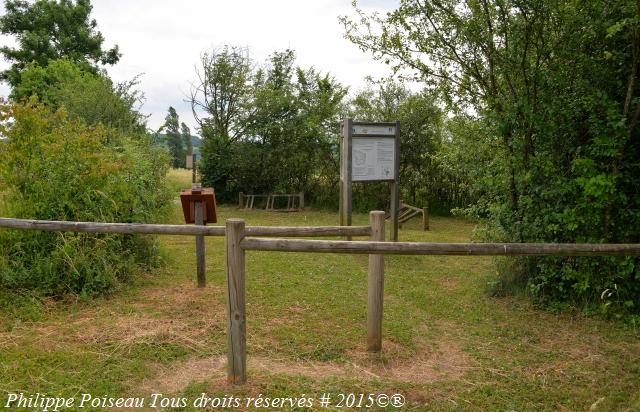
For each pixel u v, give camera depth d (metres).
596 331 4.66
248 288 5.92
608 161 5.01
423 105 13.10
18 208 5.66
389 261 7.66
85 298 5.28
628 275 5.00
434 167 13.59
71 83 17.94
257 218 13.41
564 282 5.29
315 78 16.14
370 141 8.56
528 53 5.27
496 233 5.94
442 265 7.44
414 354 4.15
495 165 5.90
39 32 29.97
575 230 5.10
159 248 7.21
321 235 3.98
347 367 3.86
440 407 3.27
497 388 3.56
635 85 4.90
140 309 5.10
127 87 16.50
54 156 5.99
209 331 4.50
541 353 4.20
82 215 5.89
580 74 5.03
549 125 5.03
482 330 4.73
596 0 4.65
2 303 5.02
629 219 4.94
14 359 3.80
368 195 14.53
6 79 30.16
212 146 16.72
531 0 4.77
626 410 3.23
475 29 5.27
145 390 3.45
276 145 16.00
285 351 4.12
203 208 5.89
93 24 32.75
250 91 16.67
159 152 11.16
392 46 6.01
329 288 6.00
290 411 3.16
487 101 5.59
